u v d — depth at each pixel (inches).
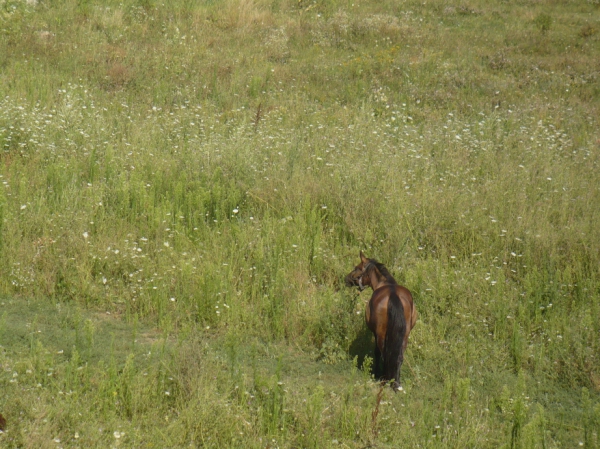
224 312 602.5
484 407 510.0
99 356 527.5
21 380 467.5
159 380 477.7
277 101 1141.7
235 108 1104.2
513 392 530.0
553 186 850.1
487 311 624.4
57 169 788.0
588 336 579.8
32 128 913.5
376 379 542.6
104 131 940.6
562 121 1109.1
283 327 595.5
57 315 591.5
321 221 768.9
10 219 699.4
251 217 753.6
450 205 770.8
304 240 711.7
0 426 402.0
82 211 726.5
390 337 497.4
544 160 916.6
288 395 481.7
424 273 666.8
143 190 754.8
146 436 426.9
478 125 1050.7
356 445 437.7
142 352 537.0
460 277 668.1
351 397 477.1
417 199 781.3
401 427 460.1
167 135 970.1
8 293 621.3
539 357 564.7
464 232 739.4
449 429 458.6
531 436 414.3
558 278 660.7
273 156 890.7
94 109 1026.1
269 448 428.1
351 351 578.9
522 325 611.2
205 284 612.1
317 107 1127.6
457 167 893.8
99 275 647.1
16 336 541.0
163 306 601.6
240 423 443.8
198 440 433.1
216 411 450.9
